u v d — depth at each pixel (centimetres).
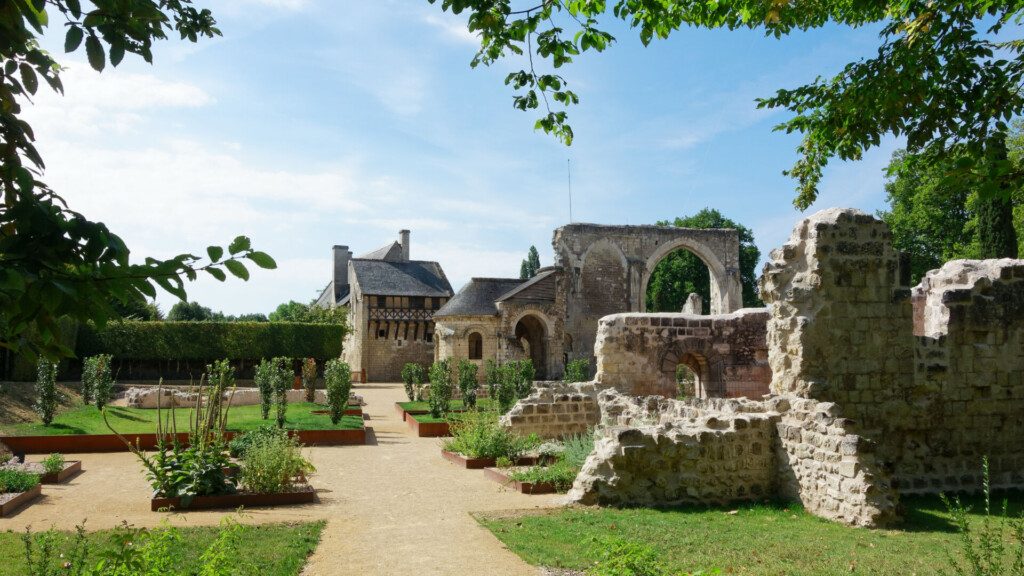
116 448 1878
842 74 846
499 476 1375
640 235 5325
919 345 1286
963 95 746
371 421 2783
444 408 2598
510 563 785
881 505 984
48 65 335
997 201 2633
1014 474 1308
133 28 314
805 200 1017
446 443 1864
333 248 7500
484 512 1073
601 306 5228
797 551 830
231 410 2789
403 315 6031
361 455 1814
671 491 1134
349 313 6594
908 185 4072
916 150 796
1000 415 1315
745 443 1182
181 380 4466
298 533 917
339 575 747
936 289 1379
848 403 1233
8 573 694
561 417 1872
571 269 5159
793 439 1158
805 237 1284
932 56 749
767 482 1189
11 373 3062
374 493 1270
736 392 2069
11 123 310
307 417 2495
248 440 1581
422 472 1520
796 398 1198
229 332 4525
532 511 1077
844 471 1030
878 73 772
